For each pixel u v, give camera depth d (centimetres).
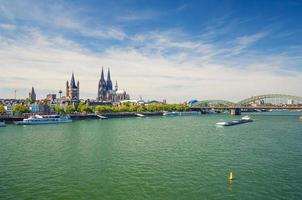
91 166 7150
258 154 8531
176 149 9444
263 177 6144
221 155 8412
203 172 6538
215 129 16325
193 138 12244
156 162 7544
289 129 16075
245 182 5816
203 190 5391
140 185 5672
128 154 8612
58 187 5581
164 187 5547
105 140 11606
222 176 6225
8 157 8188
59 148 9669
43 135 13275
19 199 4988
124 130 15700
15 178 6141
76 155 8475
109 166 7138
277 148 9538
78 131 15112
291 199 4966
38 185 5697
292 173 6438
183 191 5334
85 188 5525
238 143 10731
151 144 10544
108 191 5359
